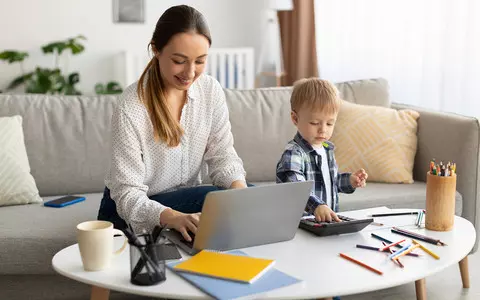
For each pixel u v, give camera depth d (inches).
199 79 81.2
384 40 165.6
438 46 148.9
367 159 110.2
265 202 62.7
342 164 111.3
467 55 138.6
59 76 200.1
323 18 189.6
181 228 65.2
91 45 213.9
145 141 76.1
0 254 81.2
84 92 216.1
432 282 99.7
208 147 84.7
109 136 105.9
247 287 53.3
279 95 116.8
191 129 80.4
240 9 223.6
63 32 211.0
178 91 78.7
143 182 79.6
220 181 82.4
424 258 61.6
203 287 53.3
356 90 122.3
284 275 56.0
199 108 80.5
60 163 103.1
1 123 98.0
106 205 81.6
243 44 226.1
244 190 60.8
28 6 207.5
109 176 80.9
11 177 95.0
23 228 84.0
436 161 109.3
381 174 109.4
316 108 78.9
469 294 95.0
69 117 105.3
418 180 113.8
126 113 74.1
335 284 54.6
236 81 212.7
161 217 68.2
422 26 153.3
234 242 63.6
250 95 115.6
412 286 98.0
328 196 83.7
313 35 201.9
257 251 63.4
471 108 139.3
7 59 203.3
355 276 56.5
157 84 75.5
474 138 103.6
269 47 215.6
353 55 178.5
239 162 84.2
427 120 112.3
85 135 104.8
